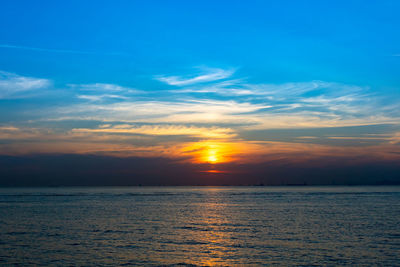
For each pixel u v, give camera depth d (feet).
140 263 134.21
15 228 225.15
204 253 149.69
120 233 203.82
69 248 159.84
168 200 603.67
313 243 169.27
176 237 189.06
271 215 307.37
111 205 458.50
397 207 391.86
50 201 558.56
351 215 299.79
